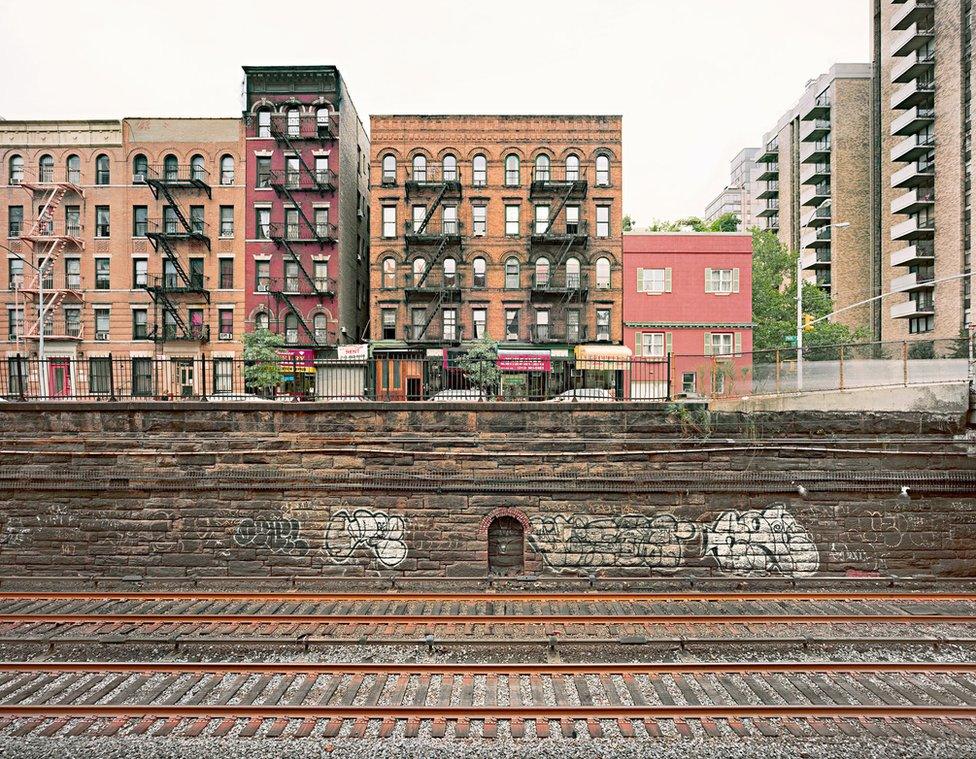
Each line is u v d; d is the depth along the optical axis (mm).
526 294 36469
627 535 13914
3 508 14195
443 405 14219
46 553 14109
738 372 16016
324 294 35906
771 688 8531
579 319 36625
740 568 13805
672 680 8727
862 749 7270
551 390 19922
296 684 8641
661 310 36625
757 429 14023
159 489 14125
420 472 14109
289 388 19719
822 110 59625
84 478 14133
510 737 7441
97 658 9602
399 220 36781
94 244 36000
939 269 45469
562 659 9453
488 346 33062
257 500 14117
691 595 11961
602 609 11391
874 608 11477
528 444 14148
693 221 57281
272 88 36094
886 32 54250
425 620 10742
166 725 7629
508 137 36531
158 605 11711
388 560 13977
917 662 9133
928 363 14016
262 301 35906
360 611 11305
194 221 36125
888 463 13766
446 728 7582
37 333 35094
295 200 36031
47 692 8375
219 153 36125
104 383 35125
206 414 14297
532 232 36625
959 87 43594
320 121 36375
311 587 12922
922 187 47438
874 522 13727
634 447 14102
